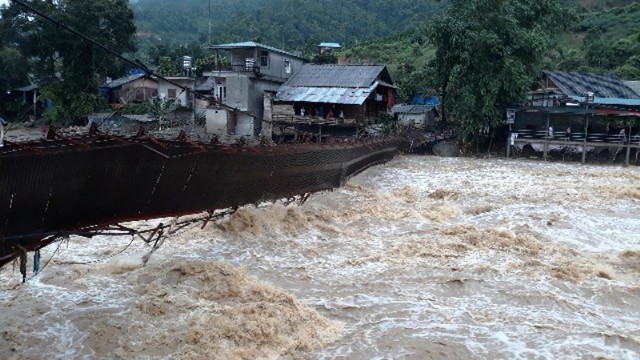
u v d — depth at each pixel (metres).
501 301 14.22
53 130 9.74
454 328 12.57
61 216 10.25
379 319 13.06
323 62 51.78
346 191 26.33
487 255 17.69
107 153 10.41
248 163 15.71
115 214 11.44
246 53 42.72
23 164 9.00
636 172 32.81
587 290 15.08
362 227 21.06
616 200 25.34
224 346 11.39
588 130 37.78
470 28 38.25
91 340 11.49
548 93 40.28
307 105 40.78
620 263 17.58
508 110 38.19
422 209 23.66
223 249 17.50
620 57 57.03
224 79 42.06
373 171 32.62
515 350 11.58
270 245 18.14
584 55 60.34
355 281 15.41
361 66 43.00
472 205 24.62
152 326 12.09
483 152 40.97
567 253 18.16
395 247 18.27
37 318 12.37
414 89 51.66
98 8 42.78
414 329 12.51
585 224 21.64
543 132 37.81
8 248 9.45
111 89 50.44
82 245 17.50
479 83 37.91
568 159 37.97
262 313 12.61
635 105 36.09
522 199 25.39
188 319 12.35
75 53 43.22
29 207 9.52
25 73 48.81
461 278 15.45
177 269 14.80
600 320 13.28
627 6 70.81
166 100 44.69
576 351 11.57
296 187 20.44
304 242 18.73
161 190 12.39
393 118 43.97
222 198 15.23
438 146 41.50
